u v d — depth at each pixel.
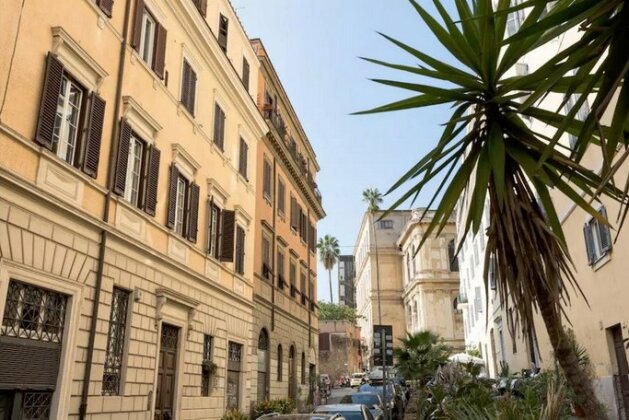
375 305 72.75
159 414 14.08
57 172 10.43
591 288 14.44
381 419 16.73
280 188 28.28
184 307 15.54
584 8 3.76
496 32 5.24
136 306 13.01
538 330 19.06
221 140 19.58
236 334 19.88
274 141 26.31
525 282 4.82
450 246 62.22
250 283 21.84
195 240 16.62
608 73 3.84
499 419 6.70
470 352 36.50
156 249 14.31
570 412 9.02
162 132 15.01
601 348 13.91
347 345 71.88
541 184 5.17
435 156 5.22
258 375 22.61
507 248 5.12
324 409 13.66
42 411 9.89
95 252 11.52
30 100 9.79
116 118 12.56
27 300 9.70
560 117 5.18
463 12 5.38
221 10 20.28
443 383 15.94
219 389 17.88
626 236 11.80
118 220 12.54
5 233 9.05
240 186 21.50
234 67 20.70
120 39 13.05
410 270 67.81
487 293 5.18
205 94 18.36
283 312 26.67
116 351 12.26
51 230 10.17
